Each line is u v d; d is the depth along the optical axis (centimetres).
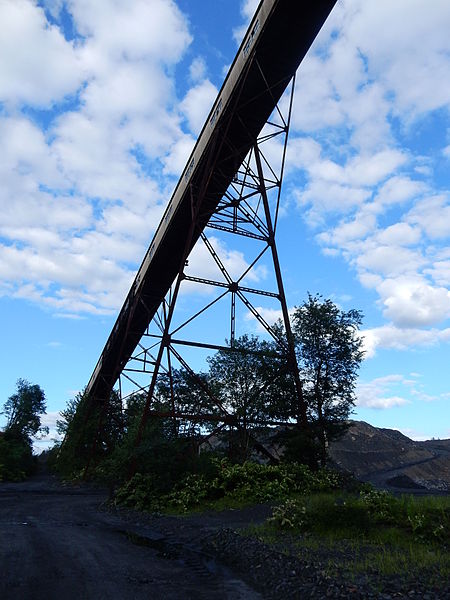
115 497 2216
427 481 5275
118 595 714
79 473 4456
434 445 10031
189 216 2783
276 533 1198
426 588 683
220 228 2558
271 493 1936
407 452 7681
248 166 2591
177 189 2828
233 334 2553
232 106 2352
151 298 3584
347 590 701
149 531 1479
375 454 7244
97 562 950
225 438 2434
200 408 2512
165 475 2173
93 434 4772
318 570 820
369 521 1165
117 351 4559
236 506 1844
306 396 2519
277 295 2627
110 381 5244
